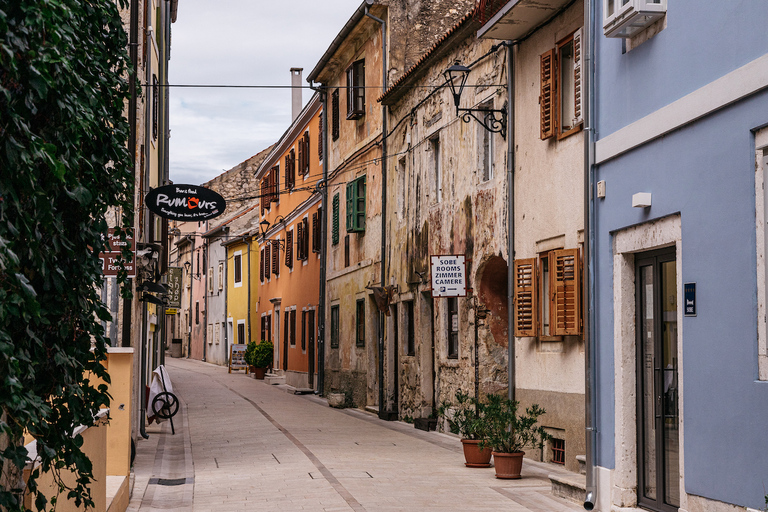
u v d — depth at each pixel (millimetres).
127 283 6012
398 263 20359
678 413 8172
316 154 30547
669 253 8461
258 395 28766
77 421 5055
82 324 5125
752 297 6871
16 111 3770
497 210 14516
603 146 9469
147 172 16172
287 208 36156
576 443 11719
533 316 12906
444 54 17234
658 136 8359
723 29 7359
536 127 13117
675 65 8133
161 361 26062
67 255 4809
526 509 9359
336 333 26953
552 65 12414
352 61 25094
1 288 3506
